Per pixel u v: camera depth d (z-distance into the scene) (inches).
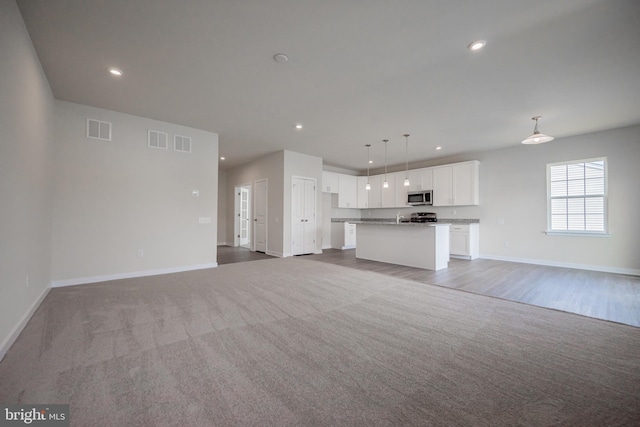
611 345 83.4
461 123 178.1
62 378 64.4
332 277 169.2
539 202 220.2
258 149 249.8
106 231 157.3
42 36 93.9
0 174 72.6
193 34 93.3
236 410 54.6
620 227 185.2
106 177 157.6
